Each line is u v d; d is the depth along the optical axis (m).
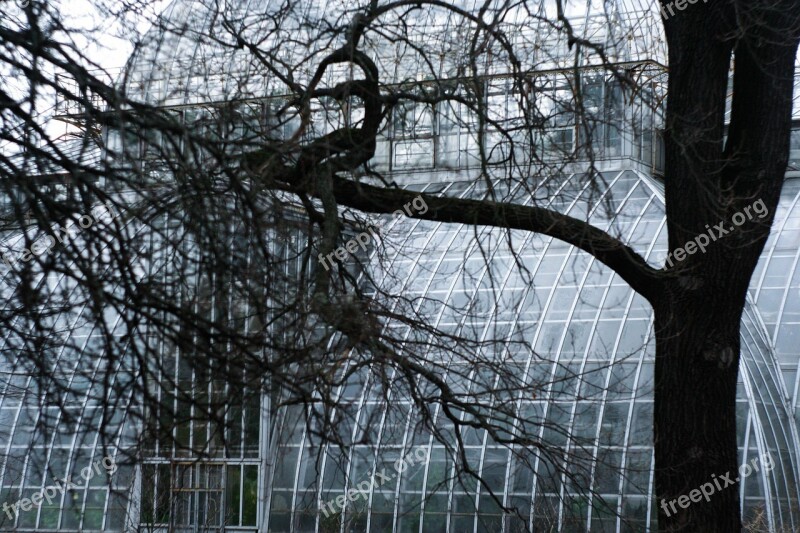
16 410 34.44
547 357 31.94
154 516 22.73
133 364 10.73
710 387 12.60
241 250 10.52
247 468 32.09
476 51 11.48
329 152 11.70
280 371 10.07
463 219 12.49
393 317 11.63
